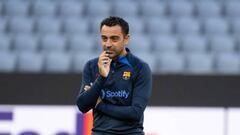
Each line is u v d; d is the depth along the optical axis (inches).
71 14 1585.9
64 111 908.6
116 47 485.4
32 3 1605.6
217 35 1499.8
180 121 908.6
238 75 923.4
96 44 1421.0
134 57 508.7
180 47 1439.5
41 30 1505.9
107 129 493.4
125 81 495.8
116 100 494.9
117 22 484.7
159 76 919.7
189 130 906.1
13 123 907.4
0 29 1492.4
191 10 1609.3
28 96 920.9
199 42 1451.8
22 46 1422.2
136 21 1518.2
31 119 909.2
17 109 914.1
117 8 1590.8
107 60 485.1
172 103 916.6
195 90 919.7
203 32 1525.6
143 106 493.7
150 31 1504.7
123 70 497.0
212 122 914.7
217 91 925.2
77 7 1596.9
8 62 1334.9
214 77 927.0
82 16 1573.6
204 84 923.4
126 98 495.8
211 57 1371.8
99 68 482.6
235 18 1581.0
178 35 1486.2
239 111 920.3
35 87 922.1
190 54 1392.7
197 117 911.7
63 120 903.7
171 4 1616.6
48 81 924.0
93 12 1587.1
